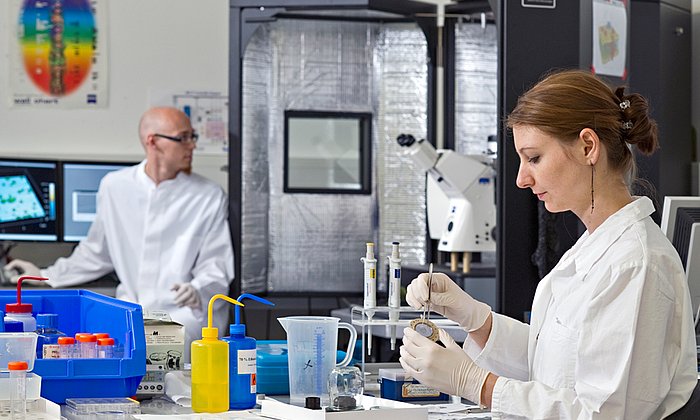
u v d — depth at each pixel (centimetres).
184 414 207
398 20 427
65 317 249
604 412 183
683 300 191
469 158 374
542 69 338
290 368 221
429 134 425
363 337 236
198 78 486
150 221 433
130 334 216
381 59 430
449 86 421
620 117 198
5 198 447
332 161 432
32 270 443
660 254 189
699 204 276
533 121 196
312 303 425
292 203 429
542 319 218
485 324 235
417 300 230
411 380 235
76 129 479
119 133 482
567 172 196
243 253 420
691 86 448
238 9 403
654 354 184
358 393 206
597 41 349
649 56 425
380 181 432
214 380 211
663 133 428
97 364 212
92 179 461
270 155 427
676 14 436
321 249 431
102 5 479
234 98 408
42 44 476
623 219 195
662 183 427
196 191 438
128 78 482
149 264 430
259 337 417
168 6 484
